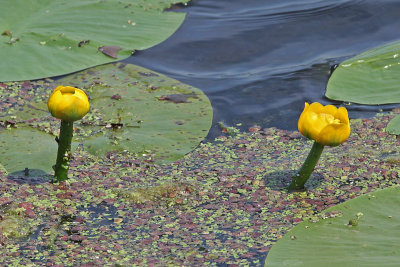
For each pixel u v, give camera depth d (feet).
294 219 15.81
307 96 23.98
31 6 27.89
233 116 22.62
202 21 30.60
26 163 18.44
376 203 15.60
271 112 22.95
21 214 15.83
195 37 28.94
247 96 24.11
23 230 15.17
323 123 15.58
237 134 21.30
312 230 14.62
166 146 19.89
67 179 17.67
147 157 19.25
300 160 19.25
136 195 17.01
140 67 25.67
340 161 19.11
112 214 16.14
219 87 24.68
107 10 28.76
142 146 19.80
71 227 15.44
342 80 24.17
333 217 15.14
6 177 17.62
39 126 20.79
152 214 16.19
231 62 26.96
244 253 14.34
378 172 18.26
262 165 18.99
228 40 28.71
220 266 13.83
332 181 17.88
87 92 23.30
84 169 18.47
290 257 13.61
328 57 27.02
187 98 23.20
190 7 32.12
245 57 27.37
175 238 15.01
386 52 25.12
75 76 24.53
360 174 18.21
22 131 20.42
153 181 17.83
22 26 26.40
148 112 21.97
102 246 14.60
